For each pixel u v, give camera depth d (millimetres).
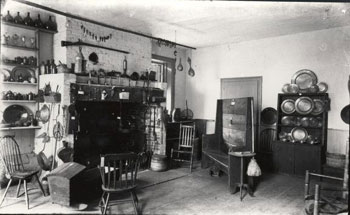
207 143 5652
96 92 4672
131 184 3273
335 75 5043
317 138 5102
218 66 6863
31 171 3602
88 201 3609
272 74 5906
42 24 4512
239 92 6453
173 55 7109
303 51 5457
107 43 5176
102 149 4941
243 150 4562
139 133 5656
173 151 5922
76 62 4527
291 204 3674
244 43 6375
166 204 3615
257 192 4176
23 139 4617
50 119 4473
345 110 4906
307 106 5191
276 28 5184
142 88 5496
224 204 3652
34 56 4551
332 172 4660
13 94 4289
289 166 5168
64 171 3361
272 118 5844
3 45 4137
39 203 3486
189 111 7258
